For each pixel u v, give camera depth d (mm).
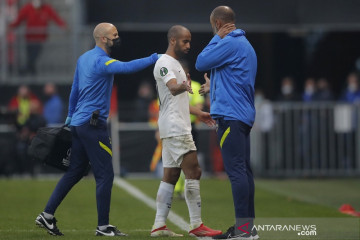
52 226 31547
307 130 61750
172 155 30688
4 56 67312
